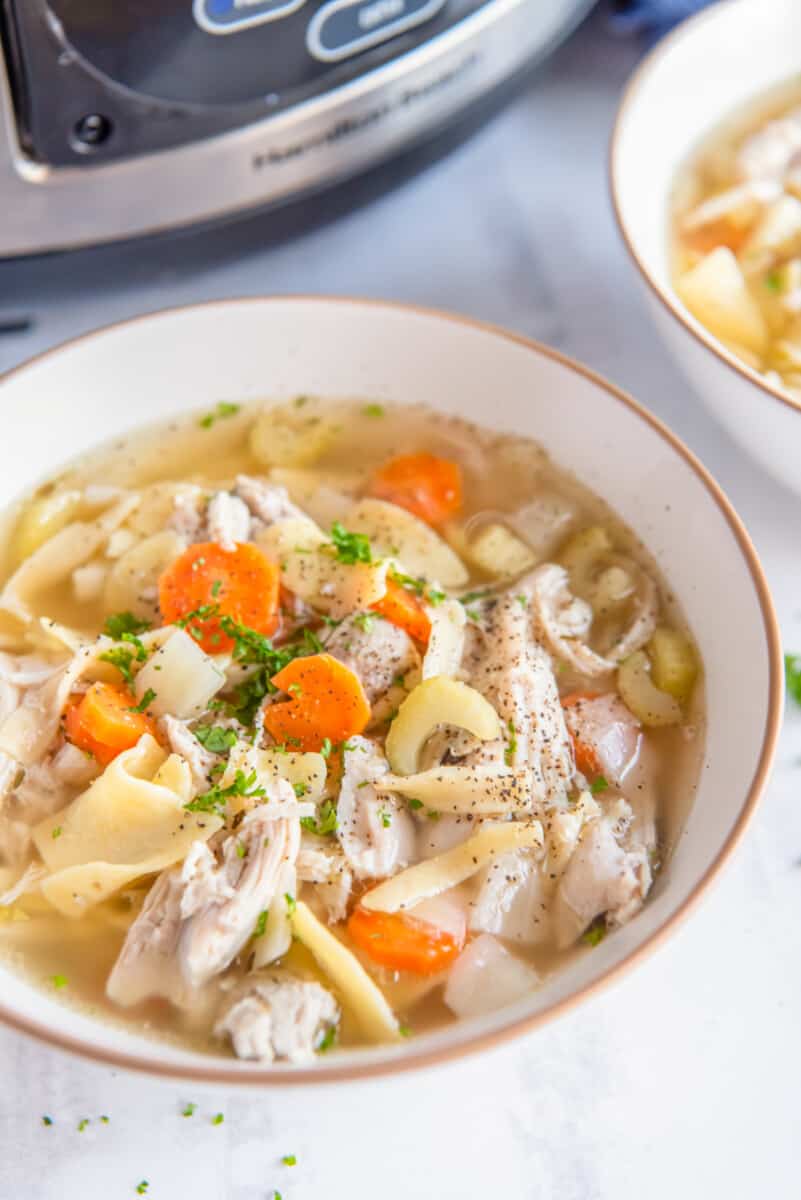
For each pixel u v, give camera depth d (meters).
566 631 0.43
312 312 0.46
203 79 0.45
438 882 0.38
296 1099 0.37
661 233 0.51
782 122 0.53
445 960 0.37
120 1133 0.36
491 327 0.45
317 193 0.50
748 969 0.39
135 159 0.46
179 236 0.49
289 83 0.46
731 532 0.41
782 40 0.53
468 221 0.55
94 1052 0.33
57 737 0.40
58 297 0.51
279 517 0.44
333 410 0.47
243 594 0.42
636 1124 0.37
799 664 0.43
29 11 0.42
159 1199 0.36
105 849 0.38
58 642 0.42
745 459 0.48
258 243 0.51
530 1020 0.33
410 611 0.42
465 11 0.48
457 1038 0.34
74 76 0.44
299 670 0.40
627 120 0.50
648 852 0.39
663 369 0.50
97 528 0.45
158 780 0.38
